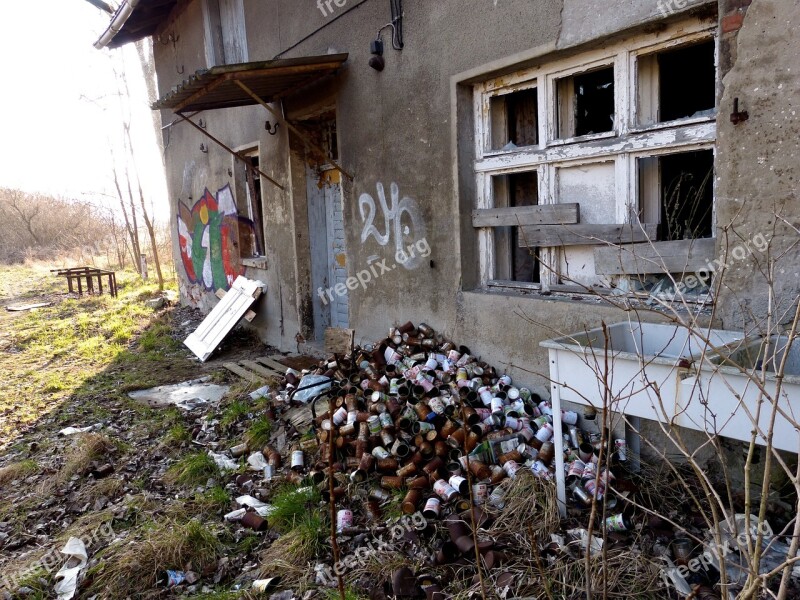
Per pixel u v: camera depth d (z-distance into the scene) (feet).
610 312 11.75
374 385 14.61
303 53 20.85
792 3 8.72
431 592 8.55
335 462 12.85
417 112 15.89
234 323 25.89
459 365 14.43
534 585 8.38
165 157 37.47
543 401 13.08
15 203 86.33
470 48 14.06
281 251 24.35
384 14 16.57
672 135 10.93
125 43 35.86
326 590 9.15
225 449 15.37
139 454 15.42
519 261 15.84
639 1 10.69
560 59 12.75
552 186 13.37
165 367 24.32
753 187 9.44
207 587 9.89
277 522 11.32
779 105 9.01
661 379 8.29
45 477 14.44
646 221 12.19
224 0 26.66
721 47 9.64
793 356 8.96
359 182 18.62
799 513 5.17
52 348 28.55
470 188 15.07
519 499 10.02
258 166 26.96
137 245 54.60
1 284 54.03
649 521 9.35
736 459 10.12
